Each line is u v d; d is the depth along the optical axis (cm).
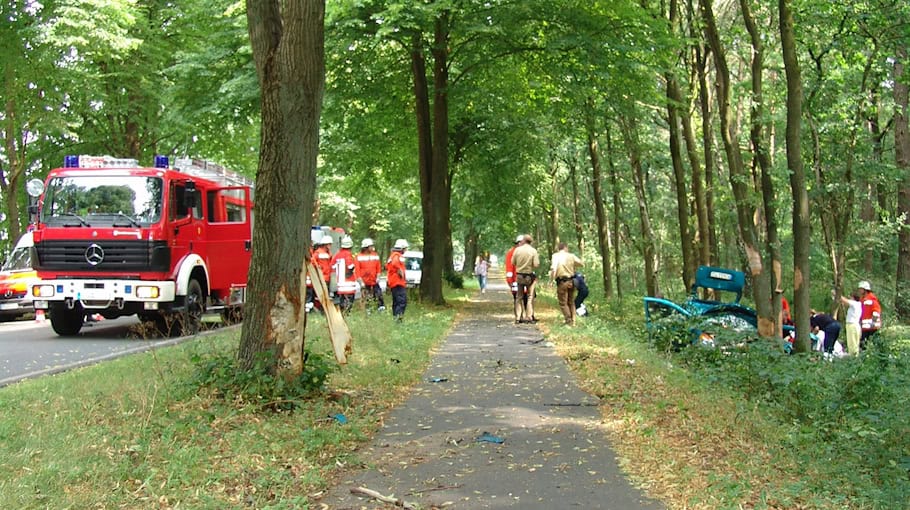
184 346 1163
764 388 992
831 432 778
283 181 841
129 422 679
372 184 3238
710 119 1927
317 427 727
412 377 1059
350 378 996
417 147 2919
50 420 686
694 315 1366
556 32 2061
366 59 2350
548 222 4941
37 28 2223
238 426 709
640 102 2181
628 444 698
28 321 2312
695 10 1984
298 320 849
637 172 2444
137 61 2752
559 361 1228
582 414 830
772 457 647
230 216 1917
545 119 2750
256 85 2048
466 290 3931
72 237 1559
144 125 2902
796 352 1310
